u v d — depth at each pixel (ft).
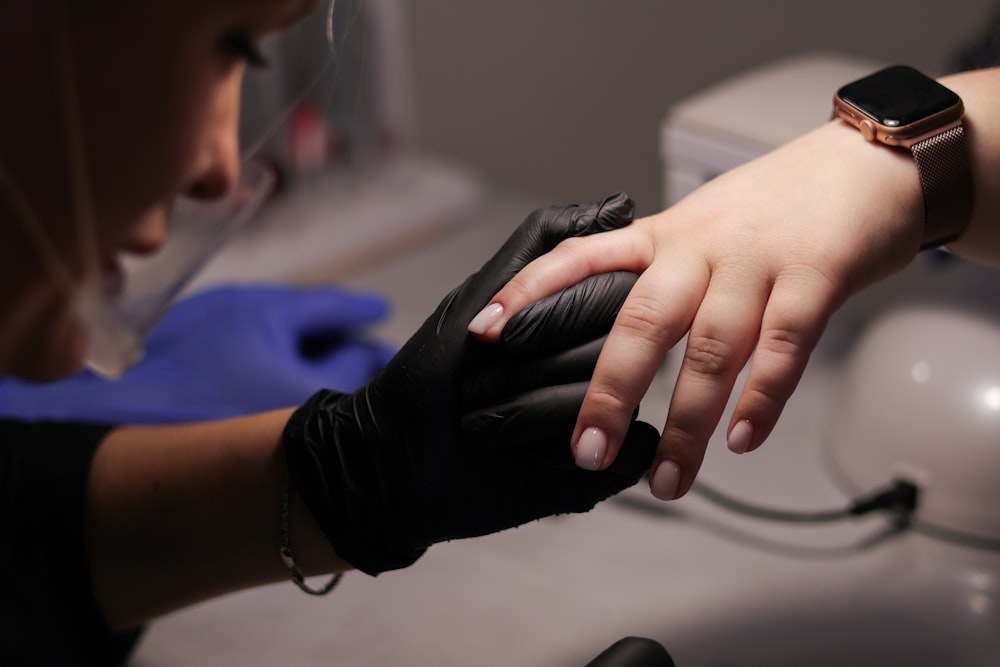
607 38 3.71
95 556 1.90
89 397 2.61
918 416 2.28
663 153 2.71
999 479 2.19
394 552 1.73
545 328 1.55
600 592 2.18
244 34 1.15
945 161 1.68
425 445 1.62
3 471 1.93
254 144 1.48
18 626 1.83
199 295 2.94
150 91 1.11
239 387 2.63
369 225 3.61
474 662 2.01
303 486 1.75
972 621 2.07
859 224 1.61
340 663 2.02
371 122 3.76
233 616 2.17
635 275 1.61
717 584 2.20
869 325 2.53
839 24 3.15
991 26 2.45
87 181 1.14
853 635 2.04
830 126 1.82
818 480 2.52
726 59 3.46
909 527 2.35
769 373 1.49
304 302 2.89
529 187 4.29
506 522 1.66
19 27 1.02
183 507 1.88
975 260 1.84
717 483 2.53
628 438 1.53
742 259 1.58
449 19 4.13
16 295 1.23
